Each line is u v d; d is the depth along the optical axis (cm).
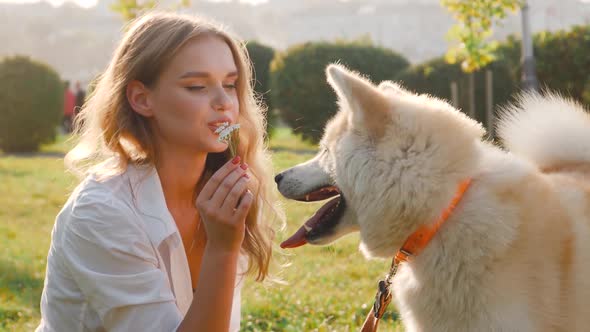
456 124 291
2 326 468
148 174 263
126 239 244
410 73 1709
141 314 244
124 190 257
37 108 2078
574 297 282
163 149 269
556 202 292
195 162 272
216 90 256
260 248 304
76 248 245
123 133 263
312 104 1870
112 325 247
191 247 292
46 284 265
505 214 276
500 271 273
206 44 255
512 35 1784
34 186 1211
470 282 277
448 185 279
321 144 334
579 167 353
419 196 279
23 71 2070
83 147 272
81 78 8875
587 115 374
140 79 257
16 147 2108
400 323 452
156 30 256
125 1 1136
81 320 257
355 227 316
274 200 329
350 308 488
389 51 1972
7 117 2059
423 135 282
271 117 1964
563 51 1603
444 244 281
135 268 246
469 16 923
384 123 287
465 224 277
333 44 1945
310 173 332
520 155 370
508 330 270
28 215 946
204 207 239
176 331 242
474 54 934
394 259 305
